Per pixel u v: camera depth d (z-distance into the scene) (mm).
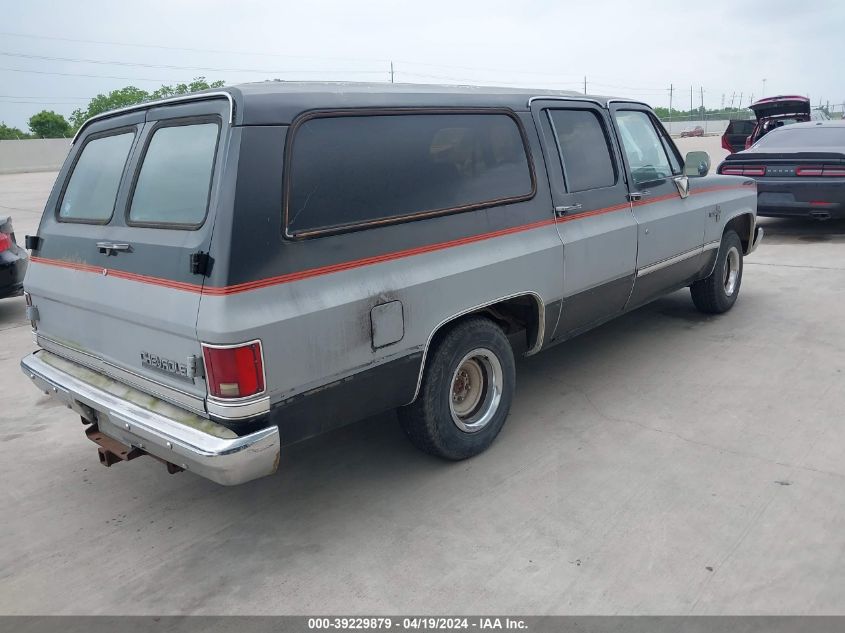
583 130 4516
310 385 2961
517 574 2963
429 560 3098
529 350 4336
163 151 3109
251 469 2820
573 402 4668
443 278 3461
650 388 4824
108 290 3195
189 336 2771
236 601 2906
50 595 3008
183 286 2791
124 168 3314
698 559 2992
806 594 2750
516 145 3986
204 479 3992
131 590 3016
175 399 2992
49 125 62906
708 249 5785
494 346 3918
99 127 3633
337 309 2994
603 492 3555
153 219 3070
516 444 4125
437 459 4012
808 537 3100
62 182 3818
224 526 3482
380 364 3236
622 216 4707
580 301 4453
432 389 3607
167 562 3207
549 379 5094
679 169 5484
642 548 3086
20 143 42188
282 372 2838
